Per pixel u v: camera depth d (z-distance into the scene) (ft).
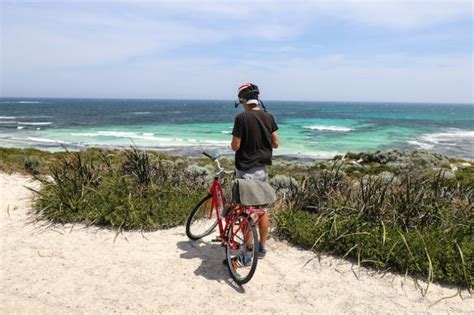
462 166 58.18
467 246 13.89
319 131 150.30
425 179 18.99
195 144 103.50
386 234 14.89
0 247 15.60
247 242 13.55
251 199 12.60
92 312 11.23
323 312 11.49
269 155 13.66
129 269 13.88
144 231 17.58
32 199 21.35
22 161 38.78
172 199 19.83
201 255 15.24
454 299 12.30
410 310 11.65
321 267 14.34
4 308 11.27
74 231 17.42
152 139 114.11
